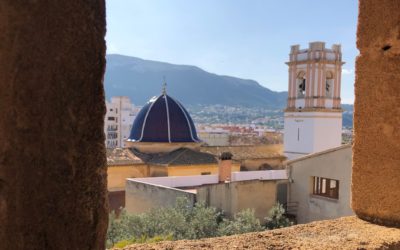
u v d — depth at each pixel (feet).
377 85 14.53
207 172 90.99
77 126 7.06
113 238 38.24
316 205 60.90
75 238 7.11
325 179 60.95
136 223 41.22
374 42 14.61
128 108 219.20
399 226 14.06
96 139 7.26
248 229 44.27
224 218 51.70
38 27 6.75
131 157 91.35
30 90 6.75
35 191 6.87
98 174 7.32
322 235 13.21
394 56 14.07
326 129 132.16
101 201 7.39
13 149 6.75
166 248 11.87
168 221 42.34
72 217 7.07
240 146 113.91
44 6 6.75
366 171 14.88
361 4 15.02
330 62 132.57
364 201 14.94
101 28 7.23
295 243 12.34
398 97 13.99
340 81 135.74
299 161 63.52
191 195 56.90
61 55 6.88
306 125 132.26
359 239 12.69
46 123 6.86
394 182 14.10
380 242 12.44
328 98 133.69
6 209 6.79
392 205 14.16
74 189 7.07
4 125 6.67
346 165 56.95
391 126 14.15
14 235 6.83
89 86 7.13
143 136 97.60
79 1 6.95
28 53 6.72
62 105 6.93
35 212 6.88
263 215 58.90
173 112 99.66
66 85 6.94
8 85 6.65
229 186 57.21
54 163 6.93
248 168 105.19
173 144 96.43
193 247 11.90
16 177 6.79
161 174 88.07
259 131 223.51
